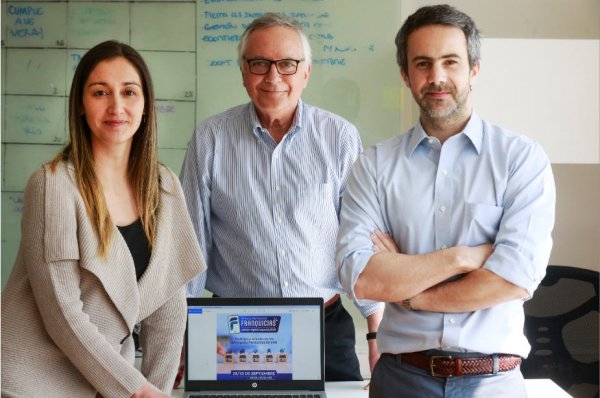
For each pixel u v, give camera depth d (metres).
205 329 2.39
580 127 4.05
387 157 2.07
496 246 1.92
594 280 3.19
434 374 1.89
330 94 4.30
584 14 4.27
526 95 4.05
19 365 1.89
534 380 2.73
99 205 1.94
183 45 4.31
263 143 2.75
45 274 1.88
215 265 2.85
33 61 4.34
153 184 2.09
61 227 1.88
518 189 1.96
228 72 4.31
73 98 2.00
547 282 3.22
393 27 4.28
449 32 1.94
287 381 2.38
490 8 4.27
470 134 1.99
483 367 1.87
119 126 1.99
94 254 1.91
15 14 4.34
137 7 4.31
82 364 1.89
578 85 4.05
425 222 1.99
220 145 2.78
